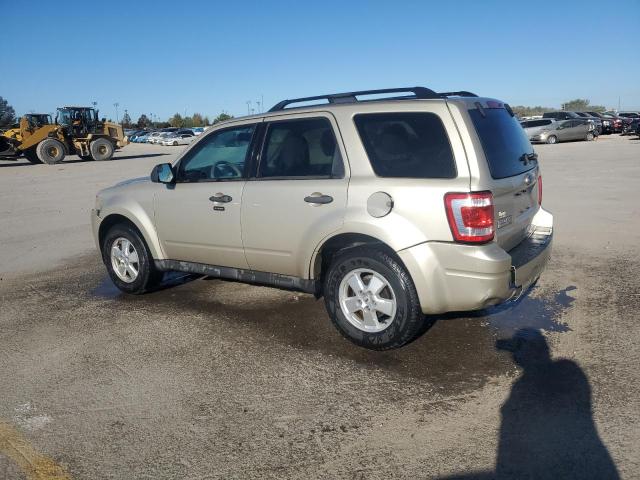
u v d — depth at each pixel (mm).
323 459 2998
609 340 4277
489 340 4402
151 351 4516
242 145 4969
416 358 4152
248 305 5523
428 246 3877
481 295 3793
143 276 5785
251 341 4621
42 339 4879
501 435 3117
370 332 4234
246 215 4805
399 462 2938
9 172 25453
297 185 4496
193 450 3135
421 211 3881
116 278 6039
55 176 22406
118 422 3461
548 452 2941
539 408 3373
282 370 4062
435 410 3418
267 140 4793
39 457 3129
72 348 4648
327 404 3557
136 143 66938
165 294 6039
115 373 4141
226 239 5016
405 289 4016
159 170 5285
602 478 2721
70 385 3980
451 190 3793
